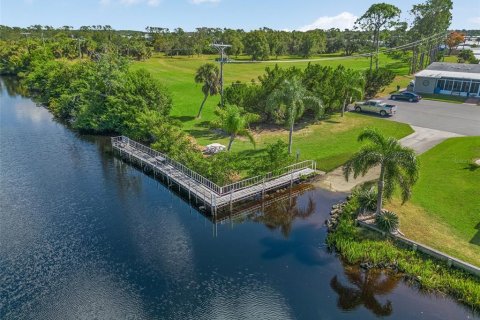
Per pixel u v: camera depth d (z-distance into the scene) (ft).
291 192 100.99
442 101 196.24
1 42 421.18
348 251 71.26
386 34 326.03
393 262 68.33
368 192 86.74
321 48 469.98
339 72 167.94
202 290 64.34
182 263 71.82
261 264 71.10
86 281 67.15
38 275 68.90
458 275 63.72
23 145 145.28
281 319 57.98
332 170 111.65
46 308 60.85
